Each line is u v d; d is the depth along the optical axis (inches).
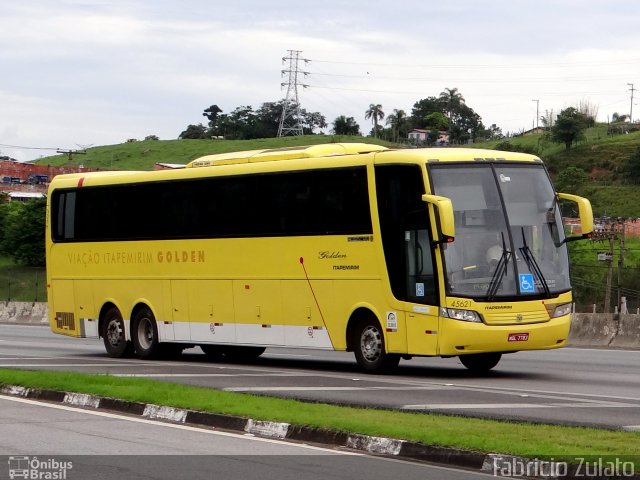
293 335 1000.2
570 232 3376.0
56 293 1263.5
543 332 889.5
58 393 759.7
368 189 930.1
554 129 6614.2
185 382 842.2
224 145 6894.7
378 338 931.3
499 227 892.0
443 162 892.6
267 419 604.1
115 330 1192.2
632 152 6190.9
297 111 7037.4
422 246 887.7
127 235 1172.5
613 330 1424.7
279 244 1010.1
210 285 1080.8
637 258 3275.1
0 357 1163.3
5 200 4254.4
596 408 665.0
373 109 7603.4
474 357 991.6
